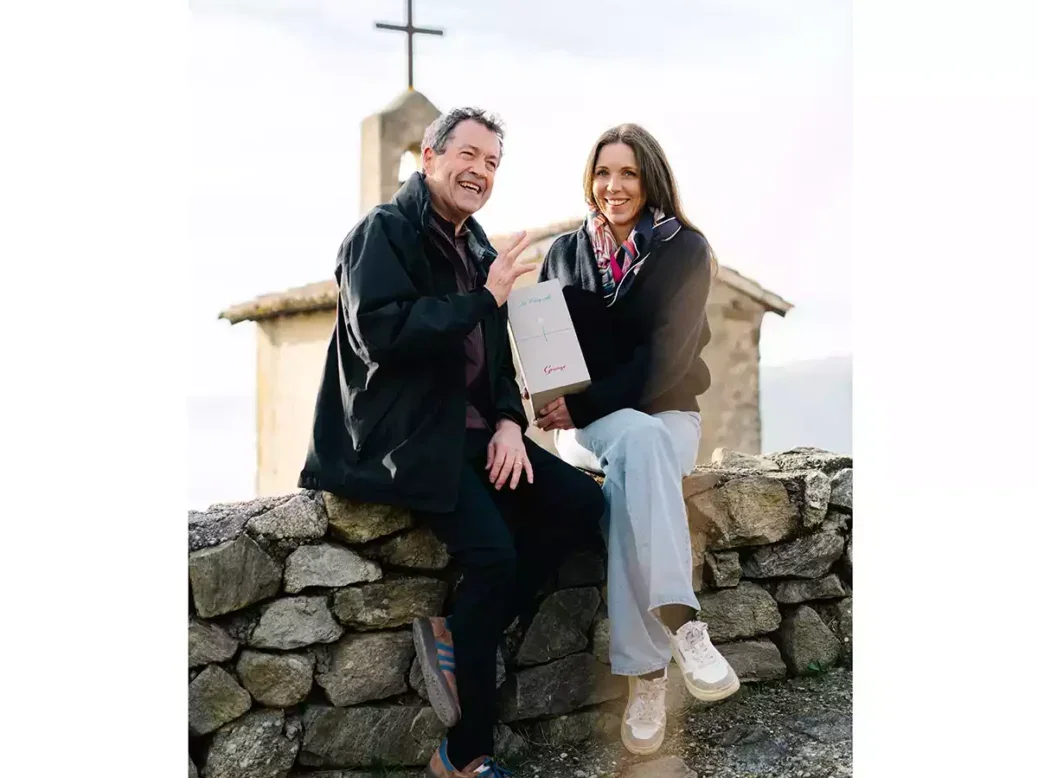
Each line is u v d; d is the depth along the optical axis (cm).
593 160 239
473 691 199
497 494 221
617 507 219
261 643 209
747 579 257
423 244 209
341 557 213
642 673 218
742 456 268
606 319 233
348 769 214
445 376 204
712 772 223
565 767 224
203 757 206
